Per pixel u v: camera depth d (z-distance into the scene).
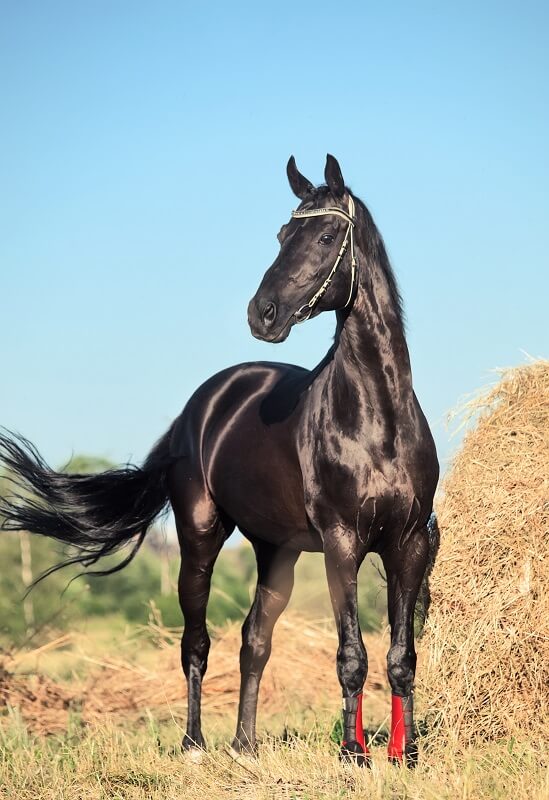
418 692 7.80
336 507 7.06
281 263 6.89
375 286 6.97
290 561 8.65
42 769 7.52
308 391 7.60
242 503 8.25
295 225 7.01
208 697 11.50
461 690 7.51
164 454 9.41
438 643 7.67
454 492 7.99
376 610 14.36
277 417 7.86
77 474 9.46
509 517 7.62
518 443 7.95
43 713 10.75
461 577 7.70
